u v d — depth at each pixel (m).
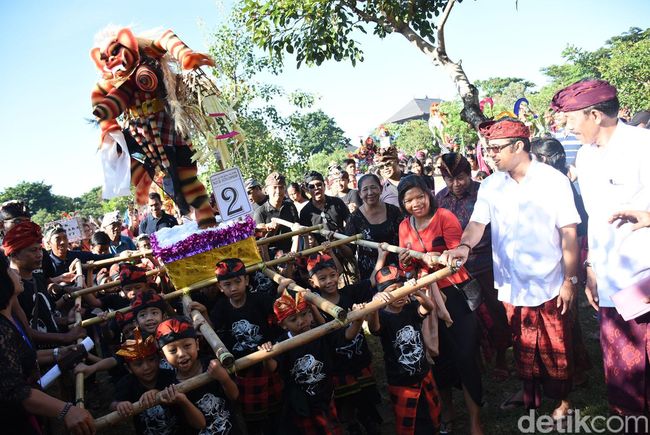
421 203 4.50
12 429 2.88
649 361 3.42
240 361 3.09
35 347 3.99
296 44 9.64
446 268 3.82
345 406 4.64
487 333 5.25
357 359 4.41
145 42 4.12
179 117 4.04
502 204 4.27
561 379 4.15
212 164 5.79
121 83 4.13
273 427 4.31
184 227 5.00
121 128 4.34
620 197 3.50
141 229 9.13
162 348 3.46
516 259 4.19
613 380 3.61
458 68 9.38
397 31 9.71
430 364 4.11
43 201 72.81
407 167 12.72
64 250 6.23
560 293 4.06
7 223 4.79
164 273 5.30
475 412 4.26
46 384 3.34
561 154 5.55
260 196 7.88
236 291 4.28
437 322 4.24
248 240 4.82
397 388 4.00
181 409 3.45
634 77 30.33
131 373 3.63
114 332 4.89
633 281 3.48
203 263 4.69
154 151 4.39
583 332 6.12
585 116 3.52
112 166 4.32
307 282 5.39
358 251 5.78
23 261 4.23
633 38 59.09
